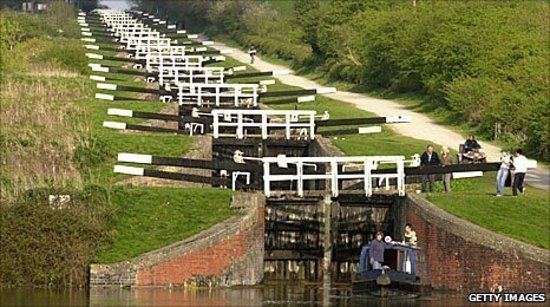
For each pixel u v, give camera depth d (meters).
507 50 176.00
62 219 93.50
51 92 160.50
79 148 121.94
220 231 94.12
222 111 140.50
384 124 163.00
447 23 195.75
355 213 108.94
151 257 91.81
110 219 97.50
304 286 100.00
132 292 89.44
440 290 95.94
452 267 95.50
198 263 93.19
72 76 180.12
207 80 189.38
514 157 111.62
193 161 108.50
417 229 100.62
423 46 195.50
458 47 181.75
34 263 91.50
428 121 167.88
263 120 141.25
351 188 116.50
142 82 194.38
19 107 144.38
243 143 140.25
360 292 92.94
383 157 106.56
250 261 97.75
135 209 99.81
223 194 103.06
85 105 153.12
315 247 108.00
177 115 152.62
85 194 99.81
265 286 98.12
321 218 107.38
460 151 118.19
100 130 136.75
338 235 108.56
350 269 108.19
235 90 169.75
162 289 91.56
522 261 92.75
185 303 84.25
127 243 95.12
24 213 93.19
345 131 144.38
